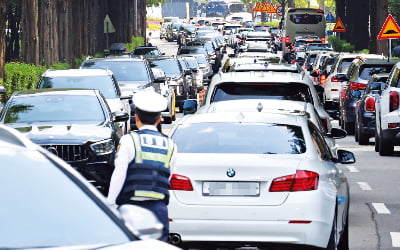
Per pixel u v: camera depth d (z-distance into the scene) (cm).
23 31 8150
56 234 1084
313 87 3138
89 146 3178
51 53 9500
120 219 1128
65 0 10806
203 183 1981
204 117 2183
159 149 1638
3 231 1073
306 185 1967
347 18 15238
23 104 3528
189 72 7838
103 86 4462
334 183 2056
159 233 1125
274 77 3100
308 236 1952
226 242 1966
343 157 2300
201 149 2050
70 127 3291
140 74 5681
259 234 1958
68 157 3169
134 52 11762
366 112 5056
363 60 5803
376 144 4738
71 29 11331
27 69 6969
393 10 12438
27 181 1161
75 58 11644
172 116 6669
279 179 1964
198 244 1984
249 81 3073
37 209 1120
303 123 2158
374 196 3250
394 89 4462
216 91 3094
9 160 1188
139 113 1658
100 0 15238
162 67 7781
